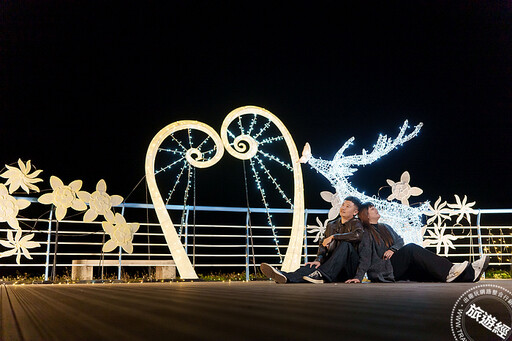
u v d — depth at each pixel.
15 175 5.90
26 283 5.91
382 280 4.46
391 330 0.84
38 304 1.72
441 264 4.35
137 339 0.76
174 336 0.78
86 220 6.05
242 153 6.79
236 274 7.68
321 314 1.15
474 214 8.24
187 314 1.19
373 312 1.21
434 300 1.72
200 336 0.78
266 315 1.13
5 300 2.00
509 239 8.61
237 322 0.98
